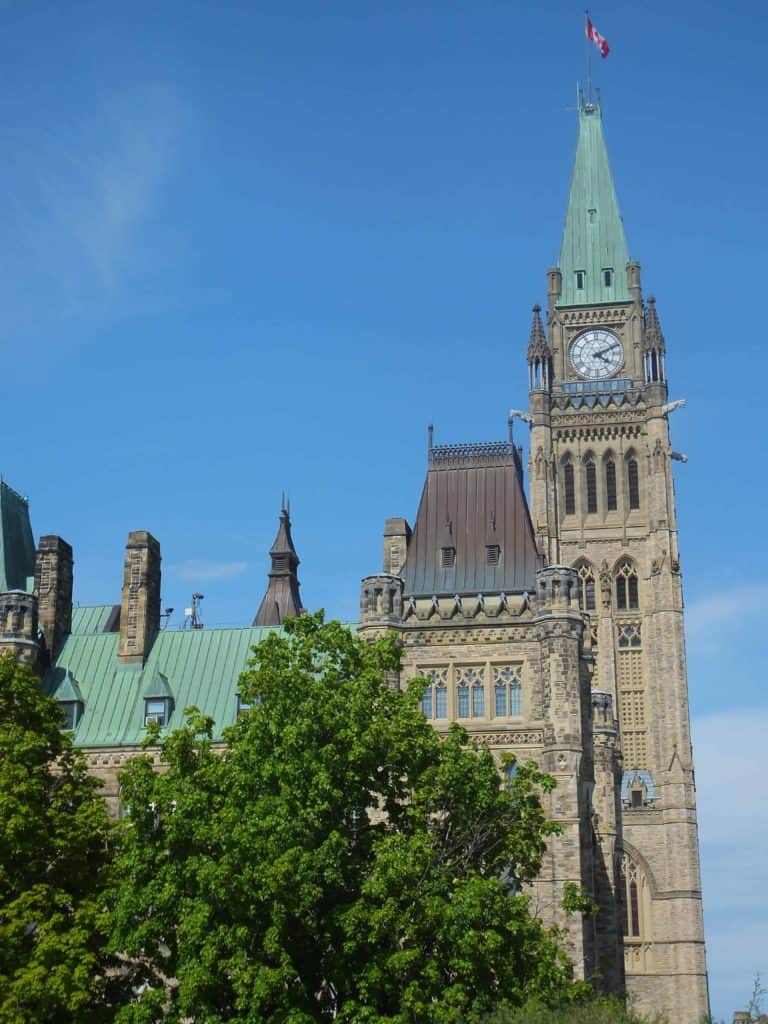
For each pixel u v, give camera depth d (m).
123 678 89.94
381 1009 57.12
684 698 163.38
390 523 97.50
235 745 62.12
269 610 131.50
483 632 86.75
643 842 158.00
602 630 166.50
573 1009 54.44
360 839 61.50
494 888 58.06
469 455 98.12
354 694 62.09
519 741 84.31
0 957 58.19
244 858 56.97
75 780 66.50
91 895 62.00
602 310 177.75
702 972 154.00
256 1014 54.91
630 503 170.88
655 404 172.12
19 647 87.06
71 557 95.50
